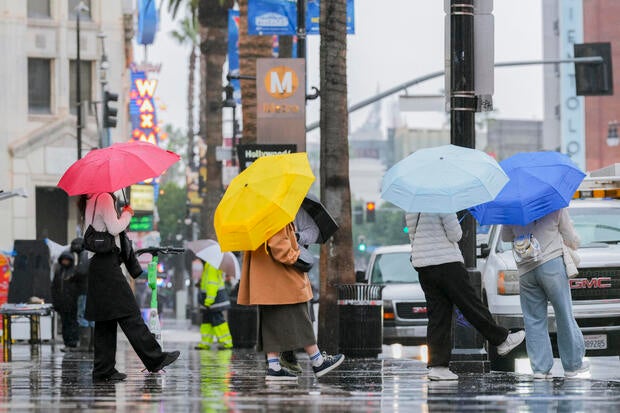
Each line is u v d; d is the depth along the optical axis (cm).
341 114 4331
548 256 2622
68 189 2595
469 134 2812
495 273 3222
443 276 2505
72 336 4897
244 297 2559
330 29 4341
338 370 2983
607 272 3183
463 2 2817
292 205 2477
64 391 2367
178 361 3741
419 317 4584
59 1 10119
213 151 9269
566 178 2594
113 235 2617
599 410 1870
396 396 2152
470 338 2766
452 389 2309
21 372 3083
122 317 2623
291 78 5250
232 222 2470
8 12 9919
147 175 2606
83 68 10325
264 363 3581
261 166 2519
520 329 3162
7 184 9844
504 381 2520
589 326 3169
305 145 5241
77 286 4691
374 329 3794
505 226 2700
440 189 2453
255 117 6844
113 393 2298
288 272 2523
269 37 6912
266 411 1877
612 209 3447
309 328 2553
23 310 3850
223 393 2262
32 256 5312
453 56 2822
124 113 11806
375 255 4959
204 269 5084
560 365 3919
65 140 10069
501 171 2508
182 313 14138
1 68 9875
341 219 4291
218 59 9275
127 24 11425
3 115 9869
